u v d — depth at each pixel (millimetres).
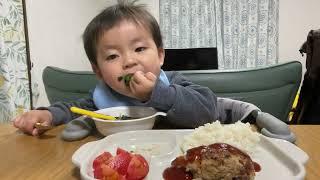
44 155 691
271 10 3771
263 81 1221
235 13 3803
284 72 1218
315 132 775
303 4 3740
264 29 3799
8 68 2236
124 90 933
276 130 714
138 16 938
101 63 953
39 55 2768
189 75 1248
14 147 759
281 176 508
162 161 599
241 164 491
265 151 608
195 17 3840
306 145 685
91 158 562
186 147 614
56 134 856
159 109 832
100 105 1021
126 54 898
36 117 876
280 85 1227
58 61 3066
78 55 3393
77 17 3369
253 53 3842
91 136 814
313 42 1390
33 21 2684
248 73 1235
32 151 723
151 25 959
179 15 3852
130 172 498
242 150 550
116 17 920
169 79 1061
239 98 1224
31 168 619
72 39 3295
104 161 528
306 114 1358
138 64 897
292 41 3826
